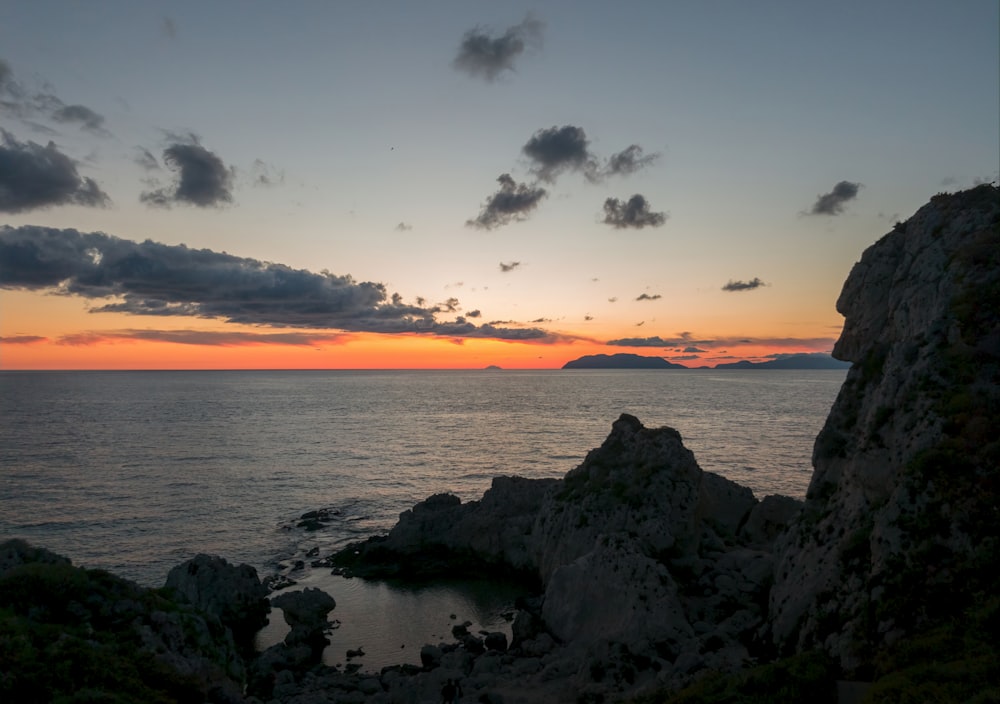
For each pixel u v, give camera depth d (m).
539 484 52.62
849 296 38.47
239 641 36.78
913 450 24.14
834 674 20.33
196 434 133.62
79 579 19.72
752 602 32.22
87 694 15.55
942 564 20.05
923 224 34.75
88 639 17.92
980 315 26.86
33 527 60.53
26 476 84.25
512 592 44.25
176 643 19.50
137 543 56.19
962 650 17.05
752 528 45.34
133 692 16.72
